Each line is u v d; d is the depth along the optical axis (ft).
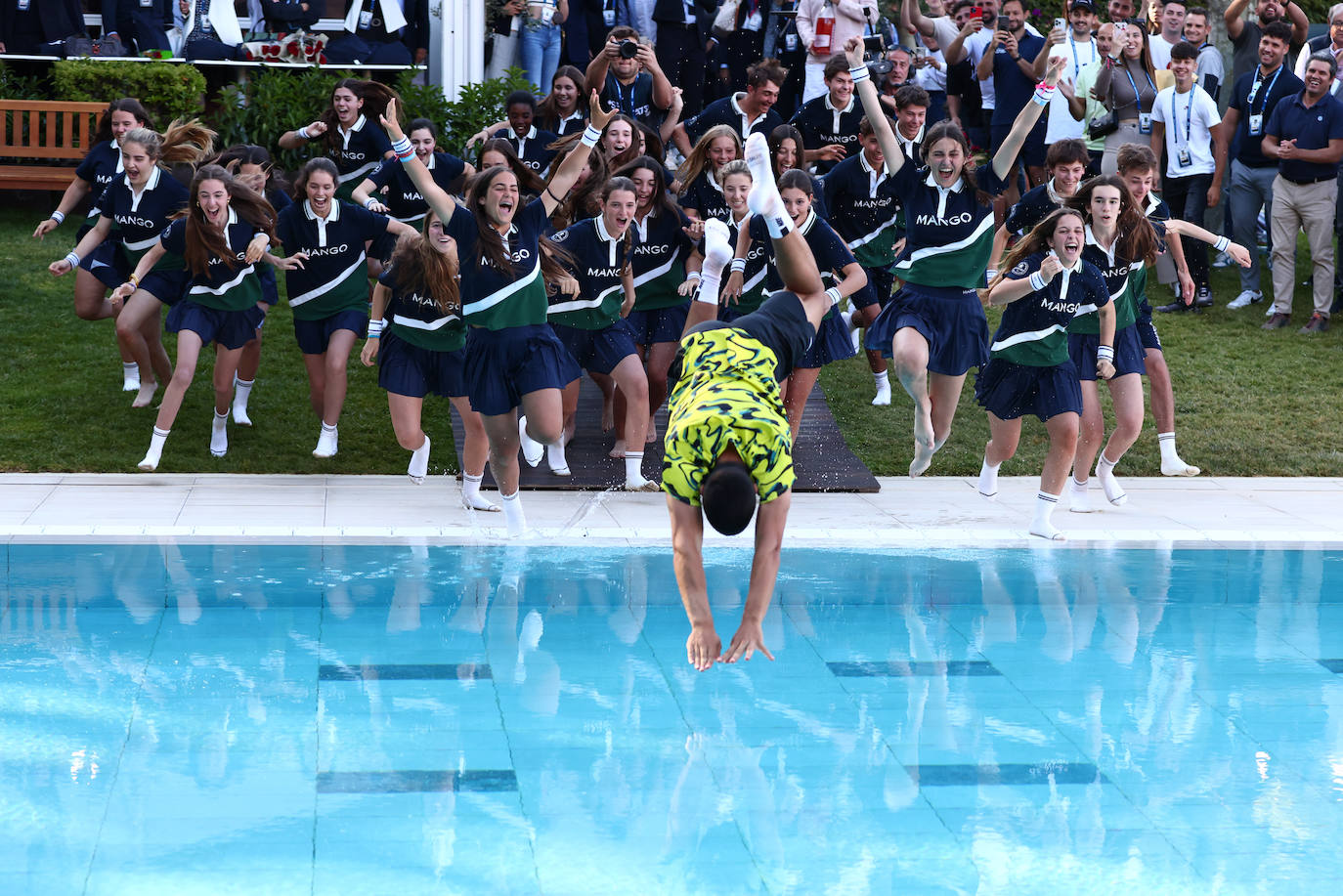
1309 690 60.44
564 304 90.94
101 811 46.50
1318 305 126.82
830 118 114.11
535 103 114.73
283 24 148.36
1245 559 80.23
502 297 69.92
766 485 46.29
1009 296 79.46
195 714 55.11
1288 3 144.25
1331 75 123.03
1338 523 87.51
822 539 81.51
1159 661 63.77
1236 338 126.41
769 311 53.57
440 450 103.91
